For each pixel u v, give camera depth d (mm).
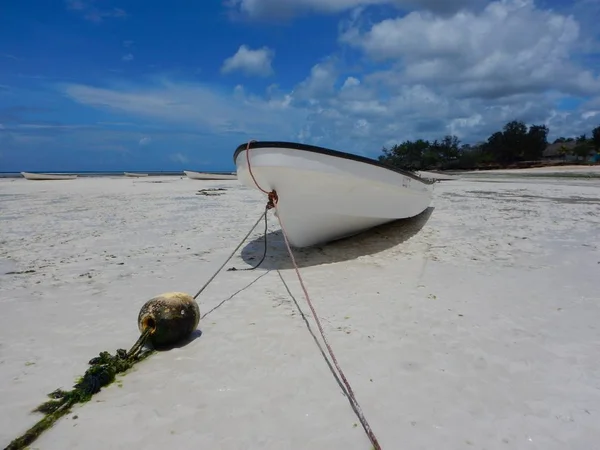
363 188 6199
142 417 2467
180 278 5426
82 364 3135
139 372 2996
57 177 37156
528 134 66312
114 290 4934
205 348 3357
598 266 5691
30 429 2352
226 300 4523
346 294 4672
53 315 4137
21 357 3248
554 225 8656
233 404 2596
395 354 3219
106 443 2246
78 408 2559
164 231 8789
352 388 2756
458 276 5324
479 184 22500
